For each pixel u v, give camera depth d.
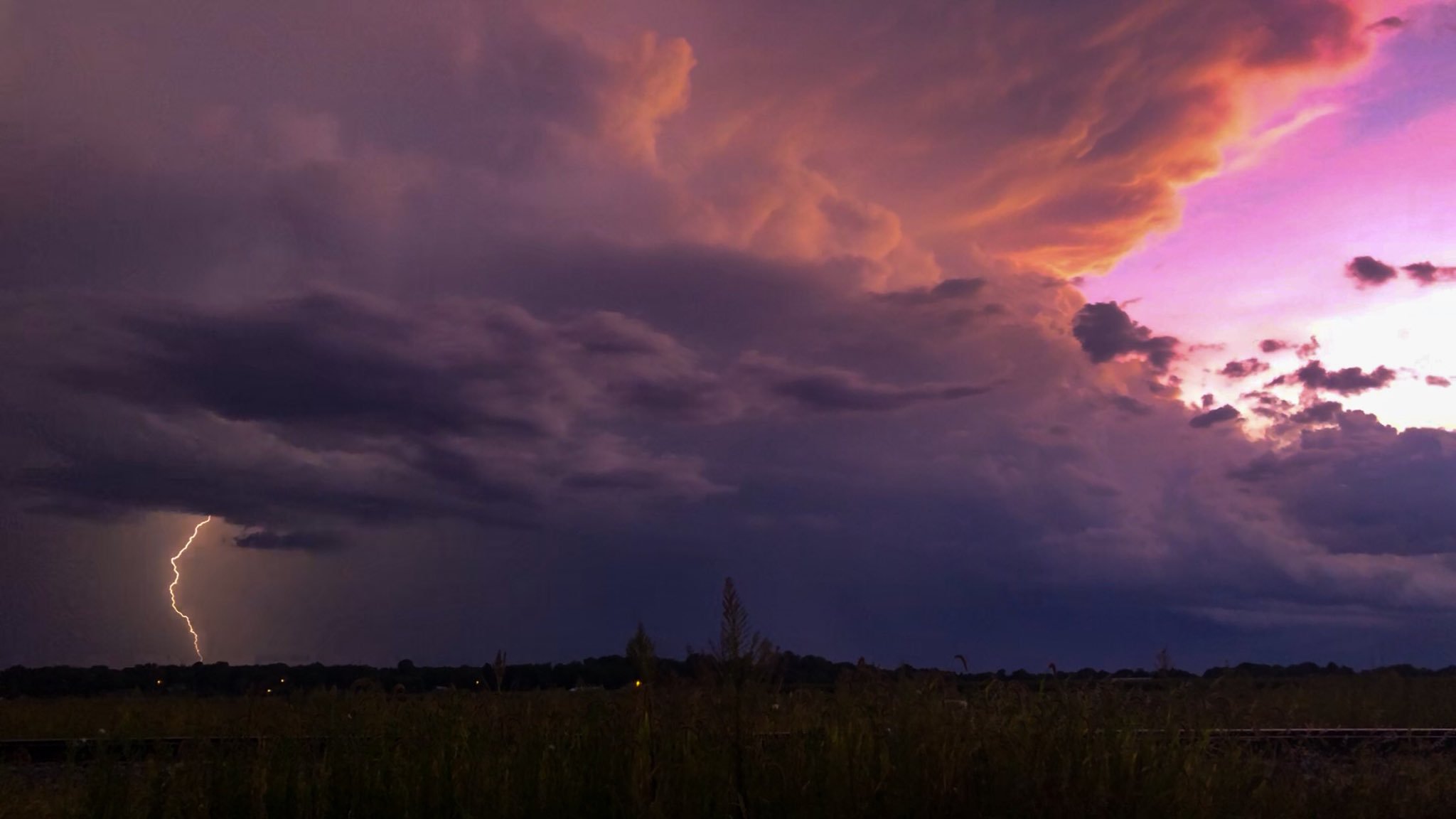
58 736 17.31
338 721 8.35
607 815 6.98
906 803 7.12
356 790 7.34
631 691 7.74
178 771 7.64
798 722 7.84
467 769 7.29
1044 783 7.18
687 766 7.01
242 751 7.93
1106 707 8.13
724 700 7.41
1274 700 15.77
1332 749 11.65
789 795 6.99
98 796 7.44
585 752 7.36
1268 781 8.12
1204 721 8.58
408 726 8.12
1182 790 7.25
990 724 7.89
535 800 7.04
